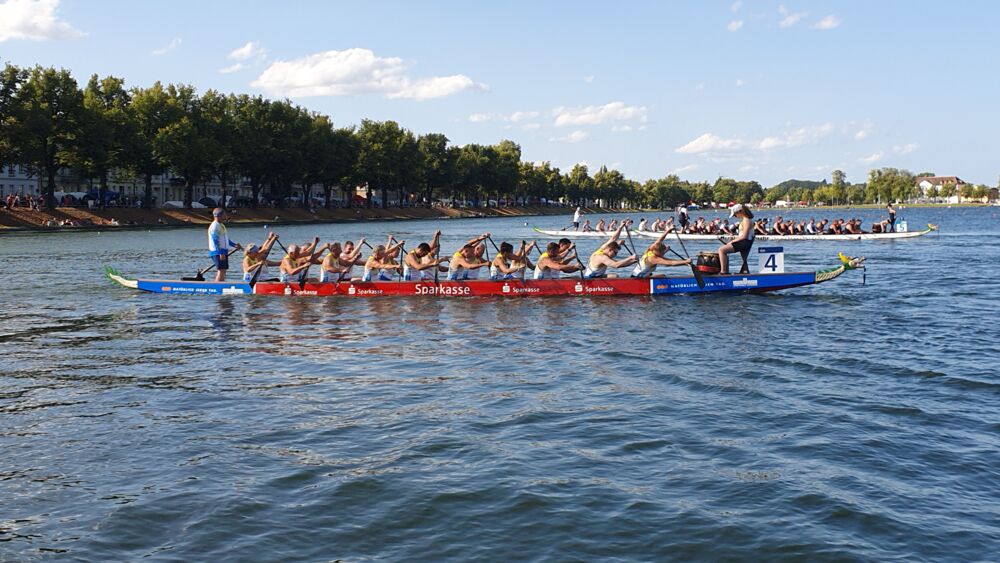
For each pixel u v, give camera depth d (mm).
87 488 8570
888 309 21328
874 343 16422
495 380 13375
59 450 9773
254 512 7941
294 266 25250
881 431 10375
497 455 9531
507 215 171750
